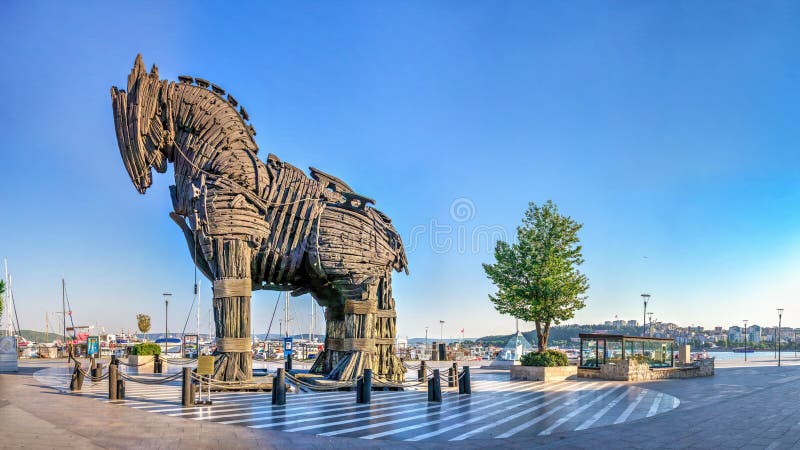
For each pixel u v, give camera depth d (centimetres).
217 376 1686
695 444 1039
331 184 2022
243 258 1728
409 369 3172
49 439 966
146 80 1698
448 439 1074
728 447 1012
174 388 1878
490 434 1133
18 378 2203
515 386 2208
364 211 2012
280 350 4738
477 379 2603
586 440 1077
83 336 5044
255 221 1755
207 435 1041
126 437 1004
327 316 2191
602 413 1448
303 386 1877
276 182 1848
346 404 1534
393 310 2114
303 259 1917
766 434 1145
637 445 1030
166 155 1777
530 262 3062
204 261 1797
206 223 1689
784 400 1750
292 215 1864
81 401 1490
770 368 3700
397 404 1569
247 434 1062
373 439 1055
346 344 1959
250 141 1816
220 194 1711
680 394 1928
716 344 14012
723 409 1533
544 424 1264
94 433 1033
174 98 1730
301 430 1126
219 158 1734
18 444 920
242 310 1714
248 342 1733
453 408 1508
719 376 2883
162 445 945
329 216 1925
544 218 3138
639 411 1491
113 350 5278
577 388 2127
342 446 987
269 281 1942
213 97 1781
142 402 1481
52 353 4334
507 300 3088
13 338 2622
